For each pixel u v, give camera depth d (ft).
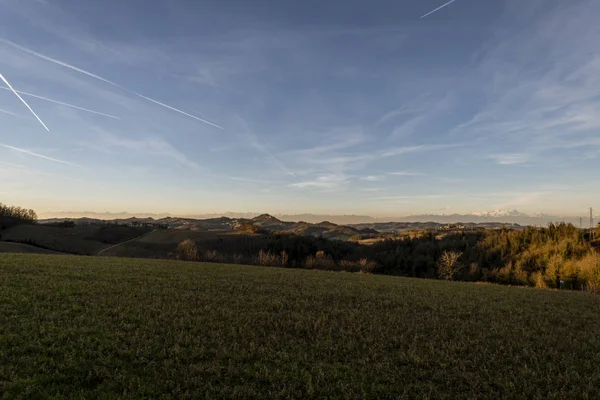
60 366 32.04
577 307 72.13
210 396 28.71
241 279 91.86
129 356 35.68
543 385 33.12
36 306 51.49
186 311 54.08
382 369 35.42
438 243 285.84
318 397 29.55
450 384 32.89
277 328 47.91
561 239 245.04
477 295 83.20
